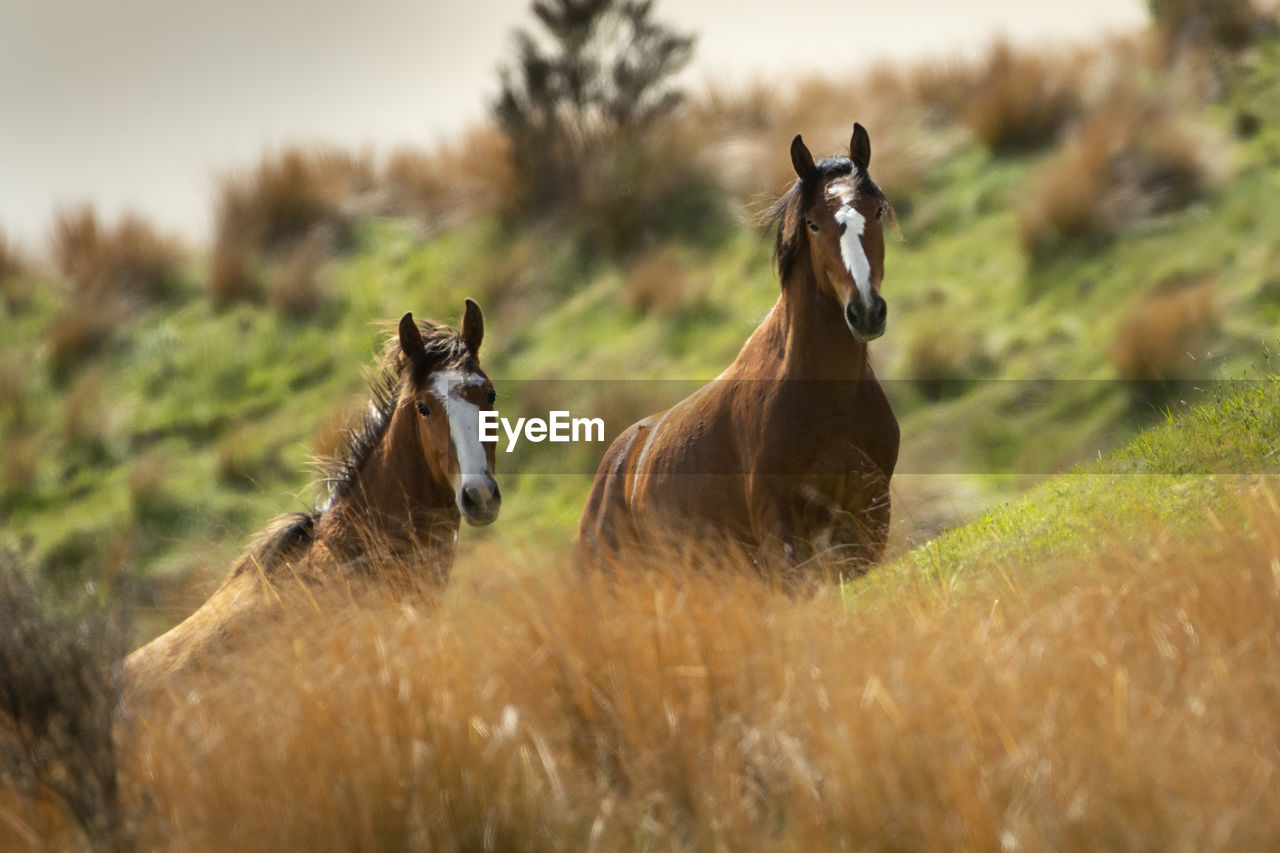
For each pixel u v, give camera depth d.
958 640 4.09
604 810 3.73
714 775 3.70
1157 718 3.54
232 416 13.84
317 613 4.80
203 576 8.39
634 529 6.64
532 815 3.74
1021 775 3.39
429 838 3.70
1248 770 3.27
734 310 13.17
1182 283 11.17
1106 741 3.40
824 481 5.74
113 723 4.06
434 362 5.78
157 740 4.09
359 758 3.82
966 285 12.43
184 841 3.69
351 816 3.70
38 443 13.88
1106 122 13.27
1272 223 11.45
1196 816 3.12
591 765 4.05
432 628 4.50
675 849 3.62
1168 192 12.40
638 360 12.83
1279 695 3.57
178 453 13.46
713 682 4.08
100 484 13.27
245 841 3.66
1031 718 3.56
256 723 4.05
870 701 3.69
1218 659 3.68
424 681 4.07
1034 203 12.66
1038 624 4.14
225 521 12.02
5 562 4.36
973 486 9.50
